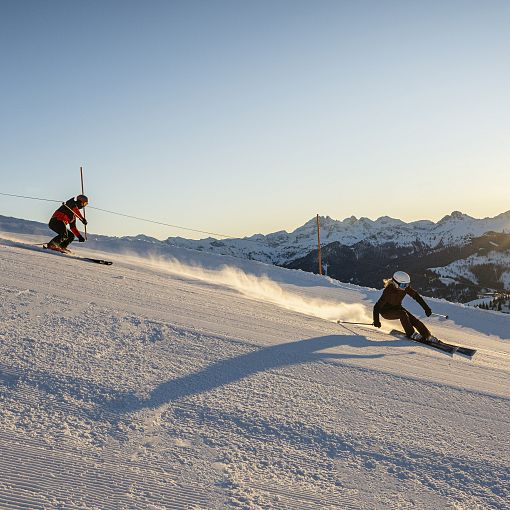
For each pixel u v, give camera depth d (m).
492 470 4.04
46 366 4.80
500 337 12.86
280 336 7.07
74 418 4.06
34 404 4.17
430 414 5.00
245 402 4.71
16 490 3.13
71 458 3.54
